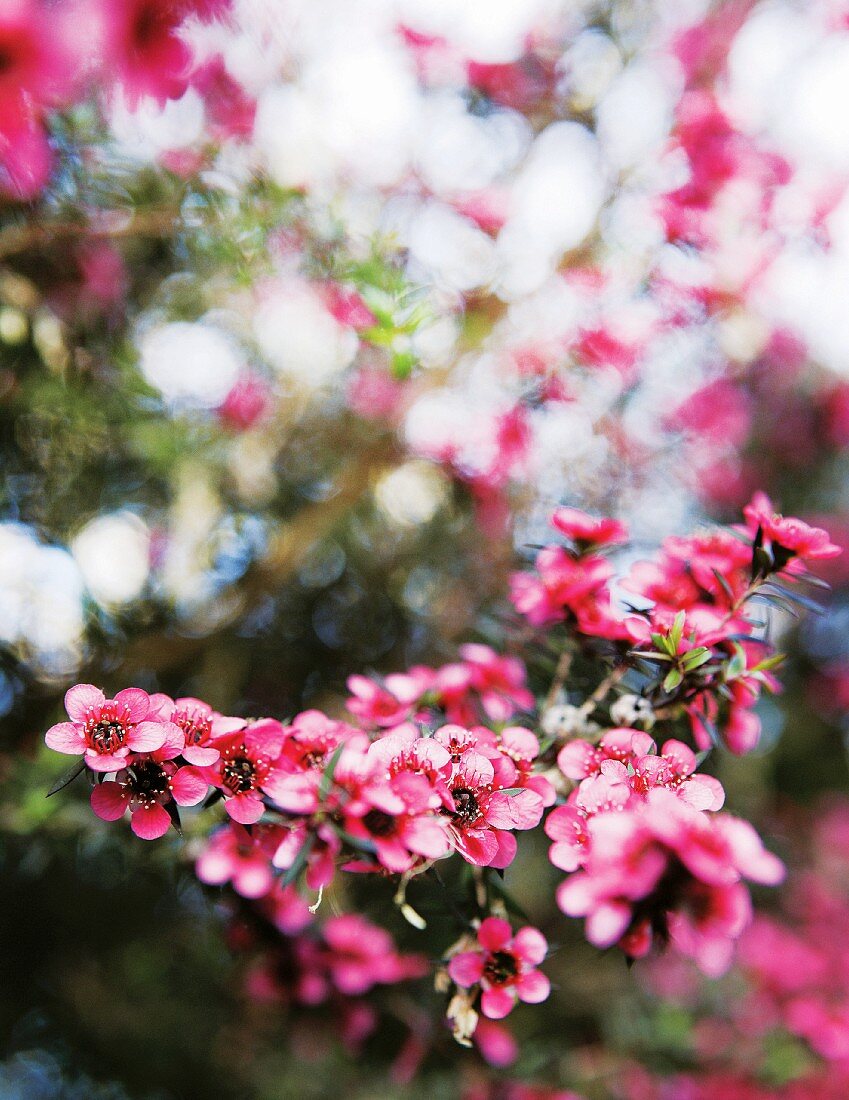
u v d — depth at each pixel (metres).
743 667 0.20
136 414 0.28
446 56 0.34
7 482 0.27
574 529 0.22
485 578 0.36
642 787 0.19
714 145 0.34
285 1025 0.31
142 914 0.31
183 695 0.32
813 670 0.48
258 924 0.26
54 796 0.26
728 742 0.22
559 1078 0.31
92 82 0.24
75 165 0.26
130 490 0.30
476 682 0.23
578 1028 0.34
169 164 0.27
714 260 0.34
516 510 0.35
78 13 0.23
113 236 0.27
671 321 0.35
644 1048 0.34
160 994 0.33
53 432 0.28
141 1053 0.32
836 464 0.44
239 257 0.27
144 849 0.24
